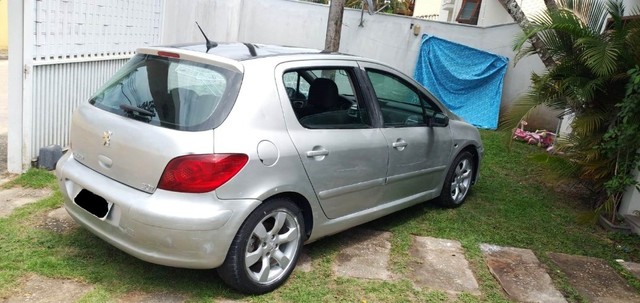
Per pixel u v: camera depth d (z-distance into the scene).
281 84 3.48
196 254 3.03
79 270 3.46
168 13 11.07
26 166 5.16
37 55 5.02
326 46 8.18
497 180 6.83
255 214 3.21
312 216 3.67
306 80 3.77
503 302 3.66
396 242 4.48
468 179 5.64
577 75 5.57
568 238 5.04
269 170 3.25
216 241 3.04
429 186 5.03
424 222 5.02
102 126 3.34
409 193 4.75
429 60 10.77
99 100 3.64
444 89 10.81
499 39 10.64
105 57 6.20
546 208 5.88
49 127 5.41
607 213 5.55
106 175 3.30
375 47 11.18
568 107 5.94
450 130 5.13
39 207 4.41
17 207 4.41
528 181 6.95
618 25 5.41
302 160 3.46
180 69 3.46
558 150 6.16
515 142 9.22
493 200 5.95
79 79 5.79
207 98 3.21
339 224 3.97
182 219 2.95
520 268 4.24
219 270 3.23
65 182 3.56
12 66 4.95
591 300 3.85
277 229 3.40
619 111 5.30
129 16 6.62
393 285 3.71
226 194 3.06
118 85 3.64
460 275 4.02
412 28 10.93
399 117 4.55
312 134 3.59
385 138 4.23
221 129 3.10
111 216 3.17
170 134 3.05
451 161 5.22
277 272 3.49
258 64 3.42
